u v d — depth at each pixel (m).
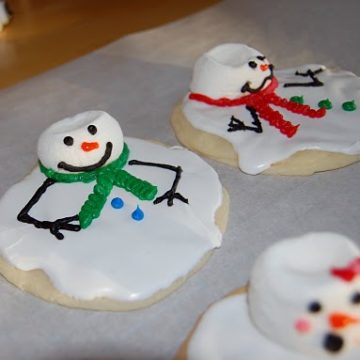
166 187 0.19
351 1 0.29
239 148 0.21
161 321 0.17
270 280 0.13
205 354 0.14
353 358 0.13
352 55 0.26
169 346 0.16
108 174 0.19
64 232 0.18
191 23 0.29
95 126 0.19
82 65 0.26
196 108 0.22
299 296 0.13
